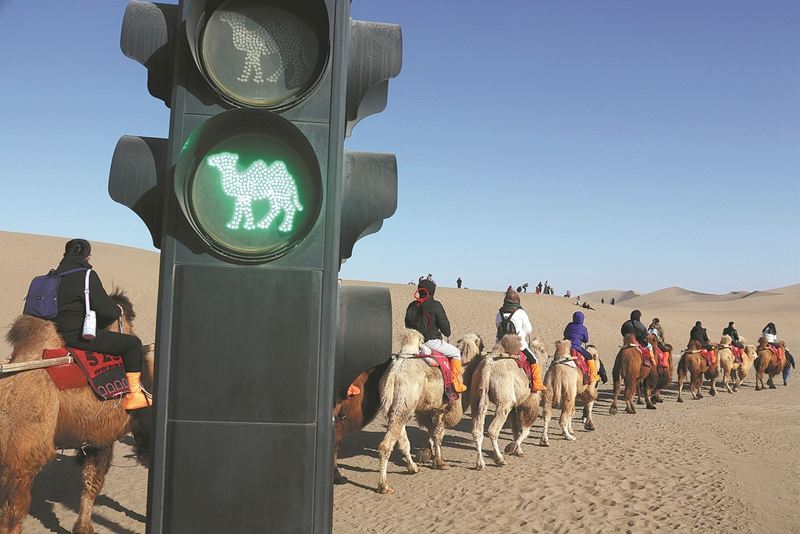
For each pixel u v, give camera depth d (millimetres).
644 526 6320
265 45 2393
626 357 15773
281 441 2258
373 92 2785
